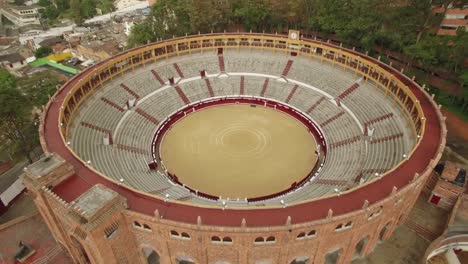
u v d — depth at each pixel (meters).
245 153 55.44
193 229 29.42
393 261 37.47
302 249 32.28
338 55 65.38
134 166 48.78
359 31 68.94
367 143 50.56
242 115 64.38
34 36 144.88
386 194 33.25
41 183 31.98
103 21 158.75
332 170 48.44
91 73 55.12
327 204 32.03
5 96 52.62
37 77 68.25
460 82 57.22
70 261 38.38
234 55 72.50
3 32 151.12
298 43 69.06
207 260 32.94
